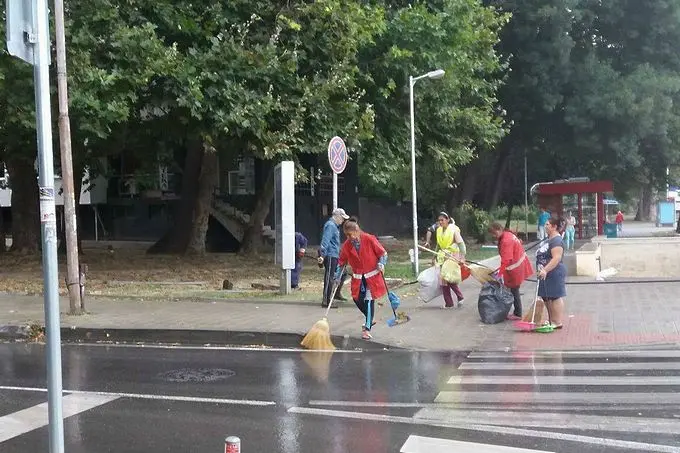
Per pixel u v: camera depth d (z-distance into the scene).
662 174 40.97
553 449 4.93
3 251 23.48
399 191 43.00
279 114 16.56
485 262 11.89
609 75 32.53
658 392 6.49
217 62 15.46
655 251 18.34
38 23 3.73
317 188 31.12
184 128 17.77
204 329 9.78
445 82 21.17
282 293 13.54
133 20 15.15
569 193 33.66
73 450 5.01
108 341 9.84
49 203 3.71
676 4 33.00
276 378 7.33
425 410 6.02
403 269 19.27
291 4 16.73
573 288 14.62
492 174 41.25
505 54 31.20
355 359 8.36
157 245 24.70
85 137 15.54
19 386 7.02
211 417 5.85
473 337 9.48
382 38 19.61
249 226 24.11
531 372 7.45
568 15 31.16
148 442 5.19
